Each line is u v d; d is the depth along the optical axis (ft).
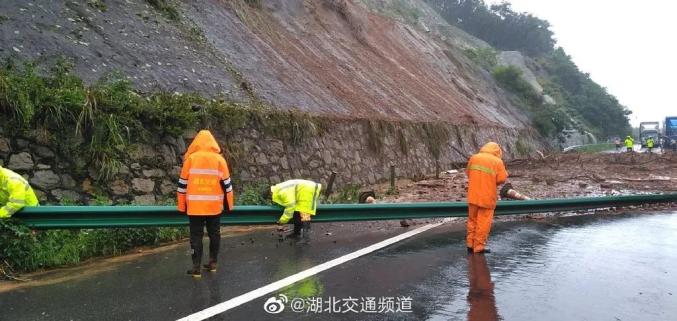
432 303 18.26
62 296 18.81
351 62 89.81
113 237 26.43
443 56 157.48
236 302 18.12
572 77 294.25
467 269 23.20
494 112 151.94
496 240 30.19
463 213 35.53
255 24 68.90
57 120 27.78
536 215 39.88
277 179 43.32
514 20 326.65
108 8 44.65
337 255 25.76
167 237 29.45
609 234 32.30
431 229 33.83
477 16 323.57
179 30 50.65
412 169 72.33
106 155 29.53
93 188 29.12
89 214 23.45
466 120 111.86
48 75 32.22
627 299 19.06
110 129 29.50
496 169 26.61
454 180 64.08
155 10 50.55
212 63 49.65
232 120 39.63
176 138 34.68
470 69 178.29
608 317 17.12
